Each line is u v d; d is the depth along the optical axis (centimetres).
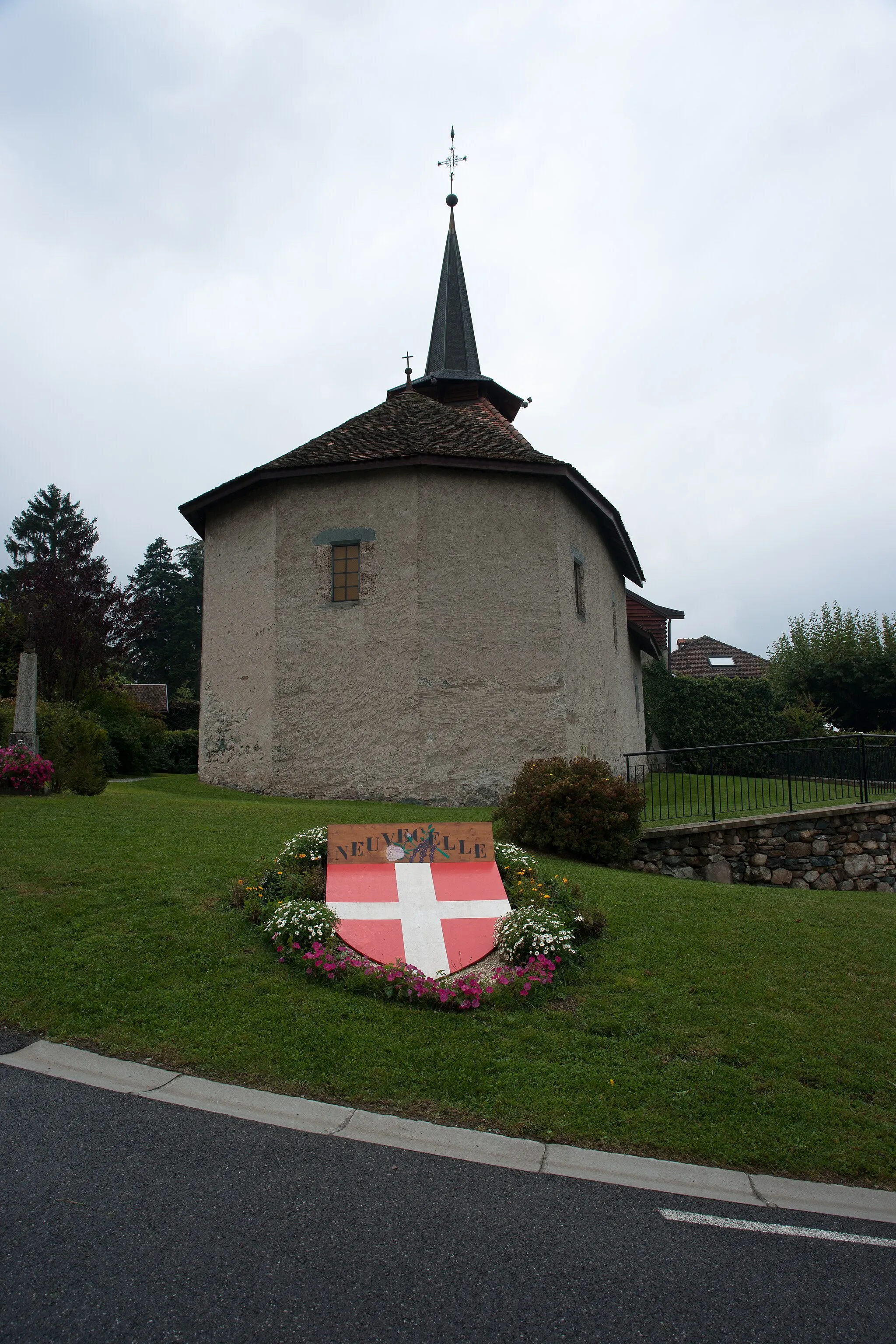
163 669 5309
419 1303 272
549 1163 371
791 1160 387
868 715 2912
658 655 2559
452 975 554
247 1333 253
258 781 1421
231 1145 367
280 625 1415
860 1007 547
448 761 1323
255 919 607
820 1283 299
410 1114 404
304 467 1393
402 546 1366
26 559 4747
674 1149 389
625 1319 271
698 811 1230
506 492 1416
